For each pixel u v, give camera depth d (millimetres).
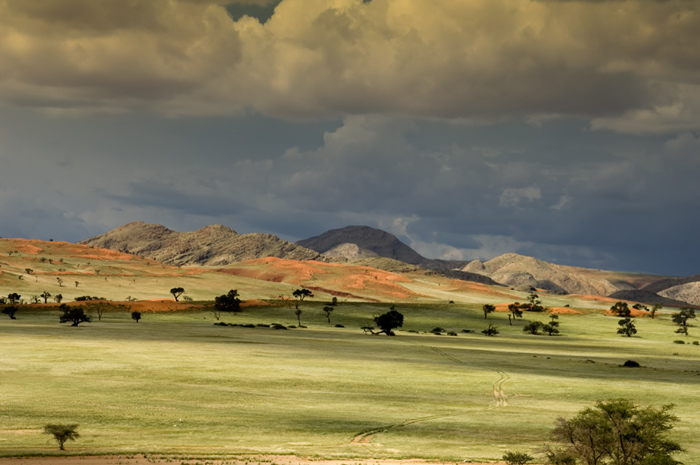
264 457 58000
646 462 51812
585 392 107562
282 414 81562
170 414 79438
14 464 53531
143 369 119062
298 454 59500
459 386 112688
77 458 56219
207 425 73562
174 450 60000
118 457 56844
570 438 55469
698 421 82250
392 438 68750
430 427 75438
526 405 94438
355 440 67438
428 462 57969
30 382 101125
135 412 80062
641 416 54500
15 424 71438
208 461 55938
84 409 80812
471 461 58438
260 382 109062
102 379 106750
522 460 56844
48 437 65500
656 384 119312
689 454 62969
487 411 88062
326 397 97188
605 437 54312
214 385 104375
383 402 94188
